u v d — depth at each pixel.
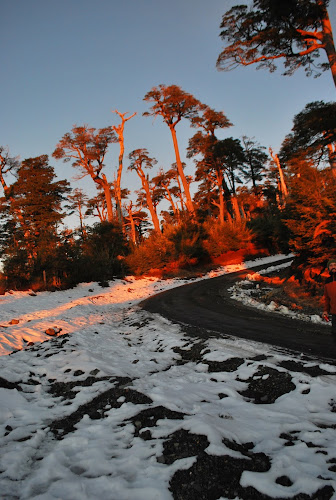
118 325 11.54
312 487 2.14
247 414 3.48
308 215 12.59
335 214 11.63
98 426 3.39
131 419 3.54
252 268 29.05
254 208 54.72
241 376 4.77
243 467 2.44
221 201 46.00
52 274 23.92
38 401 4.33
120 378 5.01
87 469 2.57
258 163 53.25
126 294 22.61
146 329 9.73
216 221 43.09
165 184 56.38
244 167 50.78
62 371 5.51
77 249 27.42
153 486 2.27
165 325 9.89
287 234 17.00
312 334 6.99
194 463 2.51
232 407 3.74
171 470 2.45
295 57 18.67
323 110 22.42
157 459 2.63
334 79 16.72
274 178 53.81
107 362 6.02
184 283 26.22
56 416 3.84
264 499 2.10
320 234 12.34
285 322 8.63
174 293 19.50
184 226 36.50
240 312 10.91
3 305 15.80
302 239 13.45
